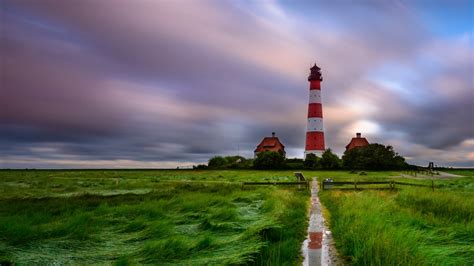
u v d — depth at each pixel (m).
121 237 10.68
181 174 77.38
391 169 88.56
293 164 92.56
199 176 63.47
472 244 9.66
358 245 9.15
